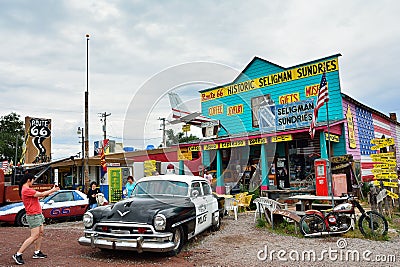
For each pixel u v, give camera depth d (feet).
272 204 30.53
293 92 53.31
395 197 32.91
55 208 38.34
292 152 52.85
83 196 41.91
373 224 26.37
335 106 49.26
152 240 20.24
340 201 32.55
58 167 75.87
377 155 33.47
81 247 24.76
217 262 20.07
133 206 22.21
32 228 20.62
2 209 37.35
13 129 152.46
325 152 42.47
